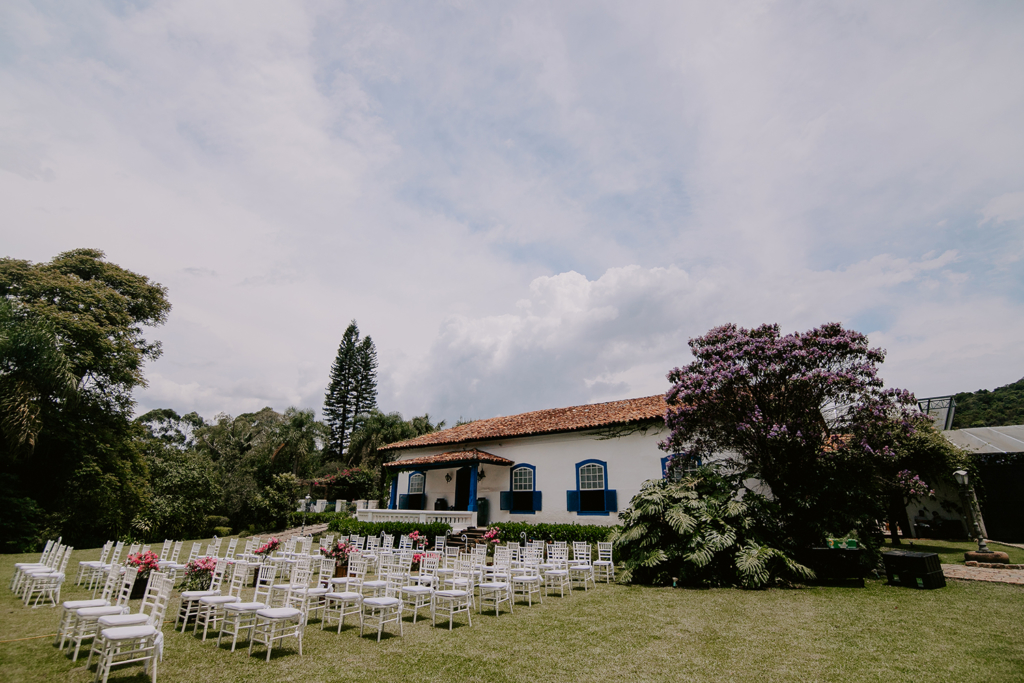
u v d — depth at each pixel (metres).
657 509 11.74
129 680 5.44
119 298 23.08
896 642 6.51
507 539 17.23
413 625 7.99
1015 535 18.03
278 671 5.84
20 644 6.57
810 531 11.78
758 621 7.84
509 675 5.70
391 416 45.31
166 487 26.94
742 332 13.55
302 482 38.88
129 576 6.63
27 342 18.02
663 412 15.96
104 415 22.66
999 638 6.51
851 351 12.07
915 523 20.05
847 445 12.27
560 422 19.53
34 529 18.20
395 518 21.06
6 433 17.38
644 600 9.66
